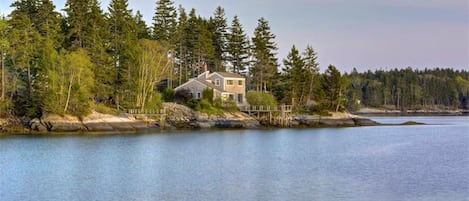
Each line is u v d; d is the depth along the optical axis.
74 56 79.38
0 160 44.50
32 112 77.88
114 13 100.19
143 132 80.12
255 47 125.88
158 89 117.44
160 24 121.44
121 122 81.19
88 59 83.19
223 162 43.97
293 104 113.31
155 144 60.03
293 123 102.38
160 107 90.88
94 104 83.25
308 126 103.25
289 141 66.06
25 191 30.98
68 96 77.56
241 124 94.69
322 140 68.12
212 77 110.06
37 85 79.25
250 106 101.62
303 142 64.75
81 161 44.22
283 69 119.44
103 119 79.94
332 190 31.12
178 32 120.88
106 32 94.56
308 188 31.75
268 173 37.62
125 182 33.94
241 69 130.62
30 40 82.06
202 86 102.81
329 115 113.19
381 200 28.50
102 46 91.69
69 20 93.75
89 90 82.12
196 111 93.50
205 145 59.44
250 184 33.16
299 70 118.69
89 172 38.16
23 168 40.00
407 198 28.97
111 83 90.94
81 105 78.69
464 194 29.89
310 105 117.62
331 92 119.94
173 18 122.00
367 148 56.75
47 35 87.38
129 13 106.81
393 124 115.38
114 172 38.16
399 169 39.41
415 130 92.62
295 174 37.09
